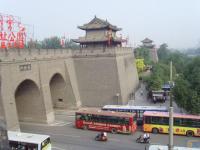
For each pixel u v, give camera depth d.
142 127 34.19
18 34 35.72
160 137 30.02
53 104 45.84
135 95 58.25
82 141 28.50
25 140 22.66
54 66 40.47
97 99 45.72
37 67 35.84
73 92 44.69
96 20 50.78
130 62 60.25
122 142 28.23
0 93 28.67
